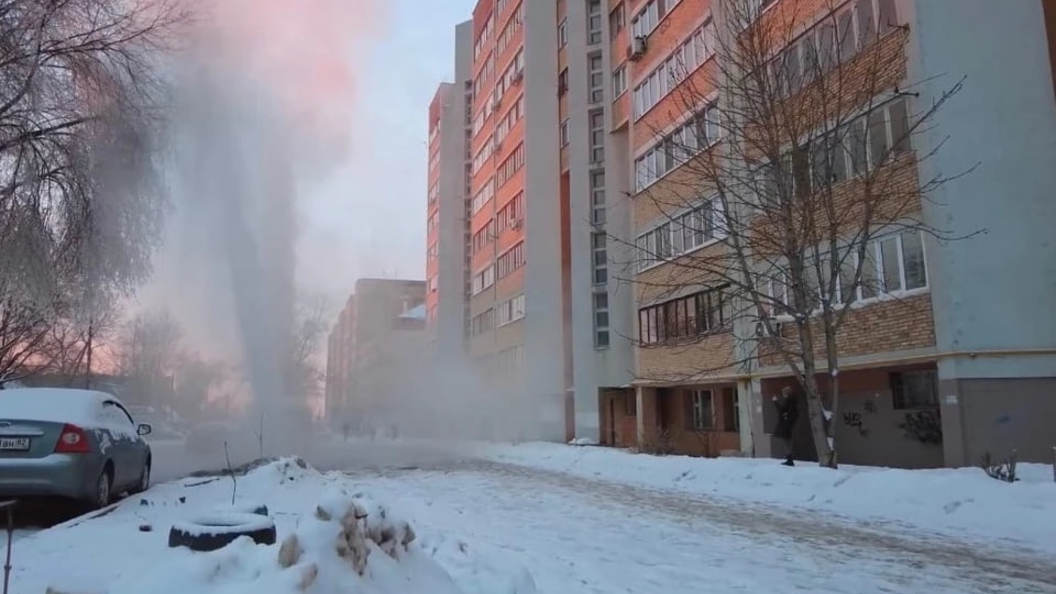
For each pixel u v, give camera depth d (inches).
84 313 547.5
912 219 543.5
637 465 655.1
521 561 269.7
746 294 652.1
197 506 348.2
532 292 1334.9
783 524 373.1
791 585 245.6
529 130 1381.6
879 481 438.6
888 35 560.4
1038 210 512.4
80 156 505.4
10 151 476.1
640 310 936.9
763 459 617.0
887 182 512.7
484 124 1836.9
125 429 408.8
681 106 814.5
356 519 171.6
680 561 281.4
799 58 618.8
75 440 336.5
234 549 163.8
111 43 517.3
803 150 532.7
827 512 412.8
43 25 472.4
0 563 220.1
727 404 832.3
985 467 428.8
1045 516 345.1
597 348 1099.9
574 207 1160.8
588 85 1175.0
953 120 523.5
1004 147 519.8
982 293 506.9
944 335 513.0
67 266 514.9
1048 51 532.4
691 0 829.2
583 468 716.0
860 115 523.5
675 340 852.6
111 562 222.8
